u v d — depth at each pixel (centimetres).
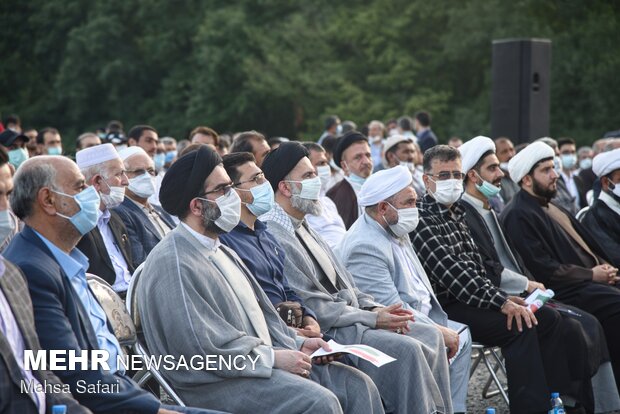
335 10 5431
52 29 6247
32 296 528
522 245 1002
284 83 5234
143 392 552
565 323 881
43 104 6188
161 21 5925
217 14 5559
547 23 4684
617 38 4472
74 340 532
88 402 536
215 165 645
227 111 5538
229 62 5456
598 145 1884
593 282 994
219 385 621
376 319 765
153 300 618
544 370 859
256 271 727
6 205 557
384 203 849
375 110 4844
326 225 1060
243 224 750
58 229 561
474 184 984
